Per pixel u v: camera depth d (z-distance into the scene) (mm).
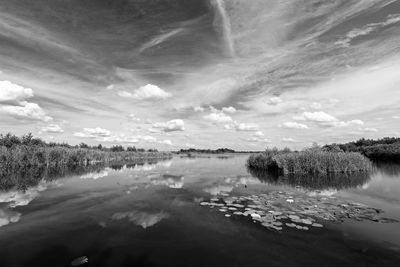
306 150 21109
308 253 4637
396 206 8156
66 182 13367
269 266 4145
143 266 4137
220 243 5129
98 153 32156
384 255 4543
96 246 4953
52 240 5230
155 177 16203
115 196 9828
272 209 7770
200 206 8234
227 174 18266
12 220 6590
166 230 5918
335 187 12086
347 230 5836
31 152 21750
